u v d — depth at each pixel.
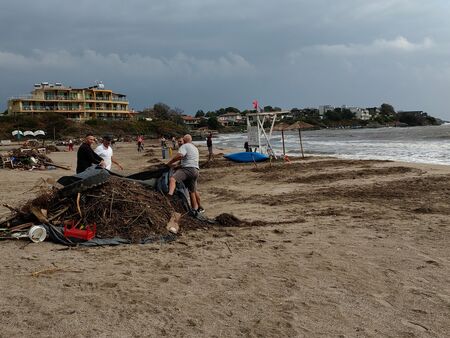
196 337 3.97
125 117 109.81
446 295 4.95
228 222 8.72
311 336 4.02
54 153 43.34
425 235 7.55
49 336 3.92
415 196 11.77
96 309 4.52
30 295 4.87
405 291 5.07
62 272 5.67
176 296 4.91
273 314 4.47
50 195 8.12
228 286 5.23
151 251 6.72
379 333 4.09
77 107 100.19
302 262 6.15
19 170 21.81
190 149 9.00
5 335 3.92
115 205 7.77
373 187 13.69
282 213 10.12
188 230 8.06
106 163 10.40
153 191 8.66
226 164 24.27
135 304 4.67
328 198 11.99
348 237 7.54
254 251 6.72
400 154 32.16
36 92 98.94
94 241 7.09
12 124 84.88
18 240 7.25
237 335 4.03
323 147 45.28
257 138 27.70
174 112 146.50
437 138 57.41
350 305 4.70
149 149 50.03
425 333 4.08
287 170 19.91
